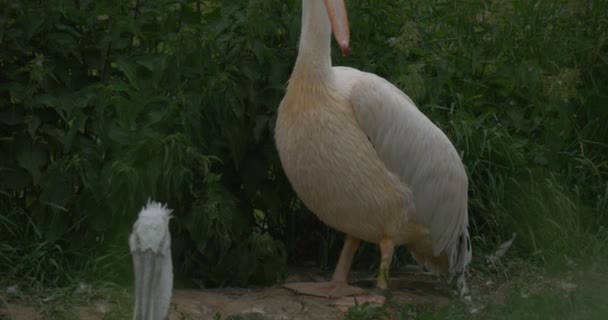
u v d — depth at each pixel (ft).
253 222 27.04
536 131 30.19
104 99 24.00
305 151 23.75
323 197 24.26
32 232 24.32
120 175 23.45
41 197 23.82
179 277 25.54
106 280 24.07
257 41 25.68
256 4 25.54
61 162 23.98
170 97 25.17
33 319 21.85
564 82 28.84
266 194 26.84
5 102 24.70
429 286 27.17
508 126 29.73
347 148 23.75
